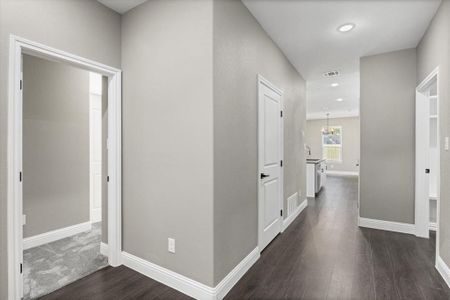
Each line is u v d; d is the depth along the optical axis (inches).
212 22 73.4
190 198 78.6
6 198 67.9
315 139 471.2
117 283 85.5
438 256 93.7
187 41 78.5
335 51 137.1
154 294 79.1
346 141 444.1
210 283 74.6
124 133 97.9
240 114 90.4
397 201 136.9
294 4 92.8
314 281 86.0
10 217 68.4
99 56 90.4
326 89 227.5
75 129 135.7
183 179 80.1
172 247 83.3
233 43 85.3
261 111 108.3
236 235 87.4
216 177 75.6
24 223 114.8
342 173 446.0
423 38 116.9
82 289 81.9
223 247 79.5
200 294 76.1
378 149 141.8
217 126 76.0
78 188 136.0
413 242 121.3
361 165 146.3
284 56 140.6
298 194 171.3
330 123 458.0
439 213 93.7
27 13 71.3
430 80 107.0
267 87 116.0
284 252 109.3
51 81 125.7
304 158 190.1
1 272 67.1
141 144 92.0
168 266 84.6
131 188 95.8
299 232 134.9
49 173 124.3
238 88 89.0
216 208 75.7
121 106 98.1
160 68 85.4
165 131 84.5
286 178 143.6
